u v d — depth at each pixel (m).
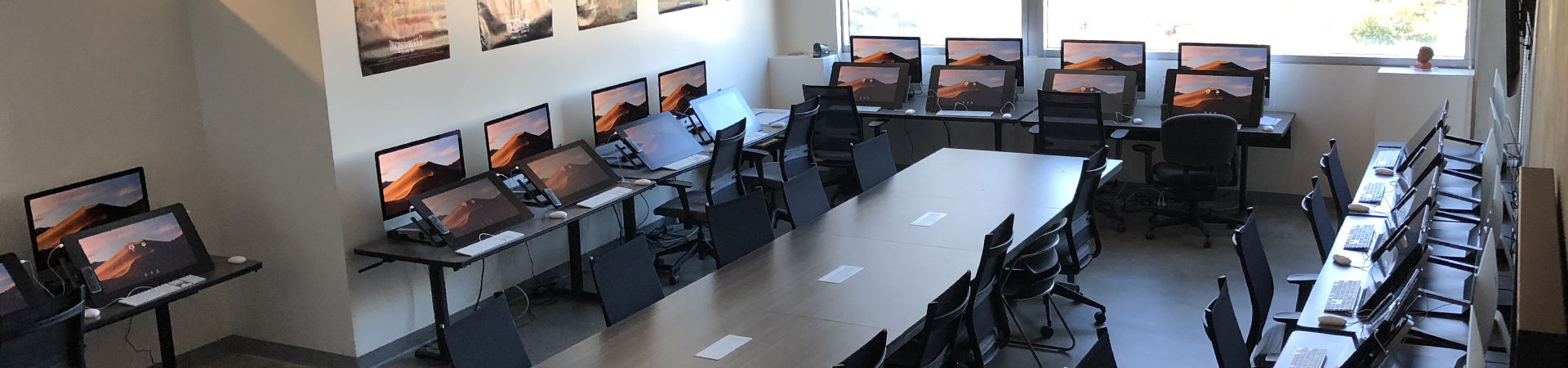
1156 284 6.79
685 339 4.27
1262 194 8.73
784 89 9.82
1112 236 7.85
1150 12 8.92
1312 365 3.97
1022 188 6.41
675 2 8.27
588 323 6.52
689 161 7.43
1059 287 6.22
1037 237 5.32
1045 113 8.04
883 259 5.17
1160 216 8.33
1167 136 7.56
